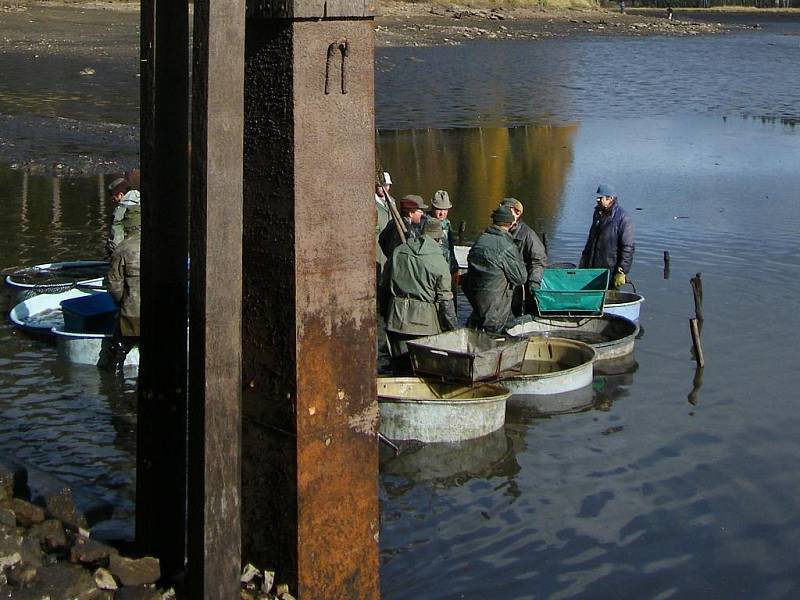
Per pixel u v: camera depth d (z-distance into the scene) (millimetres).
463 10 84812
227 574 5160
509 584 6754
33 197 17953
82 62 40812
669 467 8555
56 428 8680
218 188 4871
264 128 5312
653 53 62844
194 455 5074
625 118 33031
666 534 7477
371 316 5617
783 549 7301
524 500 7930
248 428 5559
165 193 5543
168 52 5441
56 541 5496
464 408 8867
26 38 48250
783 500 8008
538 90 40781
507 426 9328
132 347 9977
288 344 5340
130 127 25938
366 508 5734
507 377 9891
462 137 27875
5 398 9273
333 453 5535
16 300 12062
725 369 10836
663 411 9711
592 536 7418
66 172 20344
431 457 8625
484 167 23172
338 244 5430
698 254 15680
